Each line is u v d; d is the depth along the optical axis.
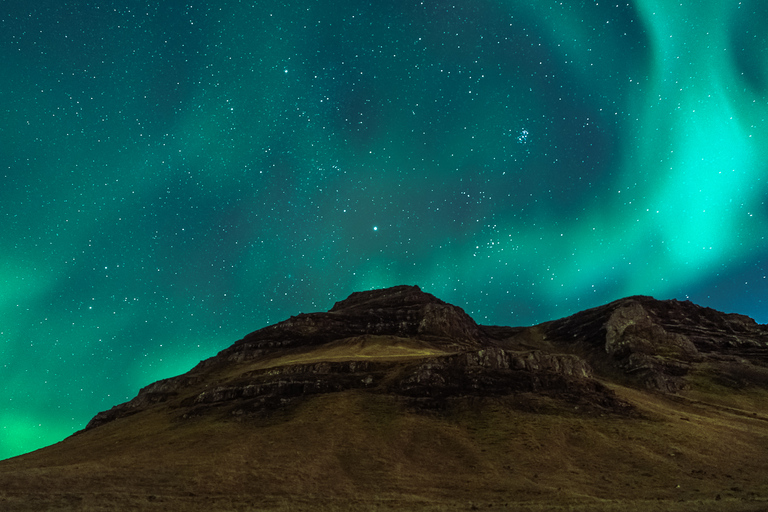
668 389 111.25
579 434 59.31
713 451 55.22
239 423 67.25
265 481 45.88
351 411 67.88
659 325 155.75
